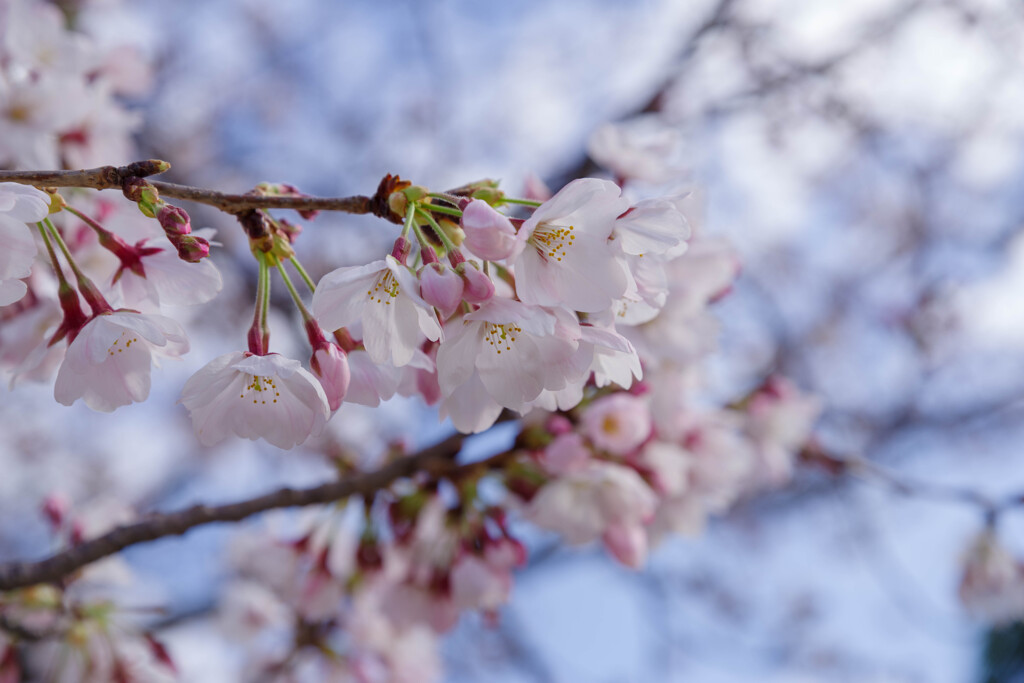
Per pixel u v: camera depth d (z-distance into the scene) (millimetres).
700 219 672
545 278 551
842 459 1018
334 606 747
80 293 572
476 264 556
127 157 734
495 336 557
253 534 795
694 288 665
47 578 638
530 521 682
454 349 556
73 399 562
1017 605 942
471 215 538
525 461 690
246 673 903
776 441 914
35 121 683
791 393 911
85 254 608
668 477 700
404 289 537
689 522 728
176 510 657
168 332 561
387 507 711
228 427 557
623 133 690
